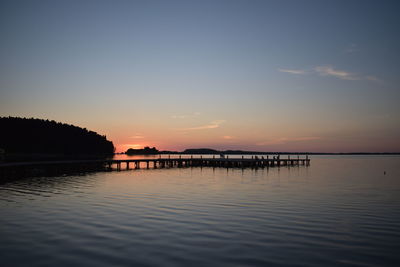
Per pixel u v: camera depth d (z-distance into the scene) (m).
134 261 10.04
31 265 9.70
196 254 10.69
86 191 26.05
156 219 15.59
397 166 75.25
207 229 13.77
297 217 16.27
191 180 36.31
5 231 13.35
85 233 13.07
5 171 41.62
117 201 20.91
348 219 15.91
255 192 25.72
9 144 115.62
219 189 27.64
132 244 11.67
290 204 20.02
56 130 136.75
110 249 11.14
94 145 149.88
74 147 135.12
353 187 29.80
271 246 11.57
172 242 11.94
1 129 120.19
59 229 13.66
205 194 24.38
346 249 11.31
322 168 64.12
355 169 61.31
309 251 11.08
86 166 62.59
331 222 15.25
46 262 9.94
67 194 24.22
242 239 12.37
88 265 9.70
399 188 29.03
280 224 14.77
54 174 45.16
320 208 18.73
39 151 121.12
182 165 73.06
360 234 13.20
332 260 10.26
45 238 12.37
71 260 10.11
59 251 10.92
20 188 28.06
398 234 13.25
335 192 26.00
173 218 15.84
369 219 15.93
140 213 16.98
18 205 19.31
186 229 13.74
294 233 13.27
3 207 18.66
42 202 20.42
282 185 31.19
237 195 23.92
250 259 10.27
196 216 16.31
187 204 19.84
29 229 13.66
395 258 10.48
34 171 47.09
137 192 25.42
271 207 18.95
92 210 17.77
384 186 30.78
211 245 11.62
